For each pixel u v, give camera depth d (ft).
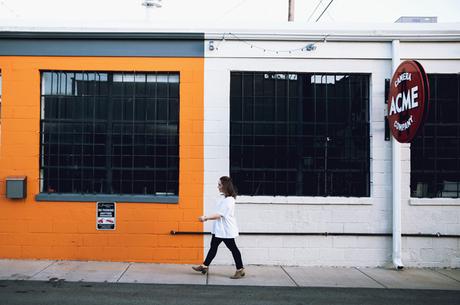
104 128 29.27
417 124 23.68
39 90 28.81
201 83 28.96
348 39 29.01
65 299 20.95
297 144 29.43
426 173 29.55
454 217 28.94
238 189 29.27
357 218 28.91
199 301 21.12
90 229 28.55
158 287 23.39
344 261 28.81
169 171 29.25
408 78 24.90
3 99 28.66
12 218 28.53
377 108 29.17
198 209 28.68
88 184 29.14
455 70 29.30
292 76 29.66
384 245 28.91
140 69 28.94
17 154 28.60
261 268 27.94
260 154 29.43
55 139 29.12
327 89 29.66
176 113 29.30
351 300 21.83
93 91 29.22
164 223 28.63
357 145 29.63
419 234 28.84
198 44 29.04
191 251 28.60
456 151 29.55
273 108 29.53
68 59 28.84
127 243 28.58
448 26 28.84
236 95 29.48
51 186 29.07
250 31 28.89
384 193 28.99
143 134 29.27
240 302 21.11
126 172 29.22
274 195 29.22
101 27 28.60
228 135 28.91
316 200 28.73
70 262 28.07
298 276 26.27
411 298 22.34
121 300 21.01
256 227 28.66
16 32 28.45
